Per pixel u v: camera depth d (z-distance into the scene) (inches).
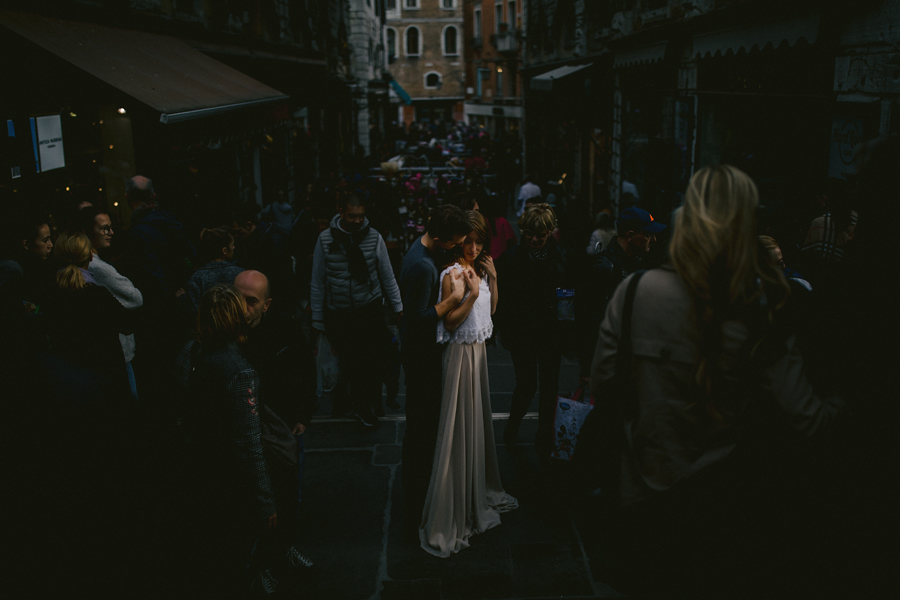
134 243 196.1
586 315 160.1
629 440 72.6
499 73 1578.5
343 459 175.9
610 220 283.9
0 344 54.5
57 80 194.1
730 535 68.6
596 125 572.7
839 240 138.4
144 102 201.5
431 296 131.7
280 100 352.5
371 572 127.0
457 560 130.7
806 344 71.2
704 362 66.5
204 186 335.6
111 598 58.4
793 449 69.5
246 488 105.0
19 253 164.4
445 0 2006.6
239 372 103.3
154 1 300.4
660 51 382.9
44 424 53.8
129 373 180.1
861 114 195.0
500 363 265.0
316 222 363.6
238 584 109.3
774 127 260.4
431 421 134.6
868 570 70.3
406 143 1472.7
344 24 1002.7
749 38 266.7
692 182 68.5
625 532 73.7
